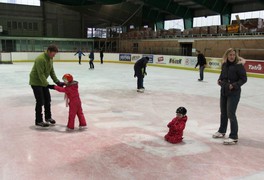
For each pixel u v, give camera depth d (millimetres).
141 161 3896
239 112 7164
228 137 5012
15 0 31531
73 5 31344
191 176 3469
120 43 32250
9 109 6867
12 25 31500
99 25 37250
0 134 4961
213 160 3973
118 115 6547
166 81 13352
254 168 3727
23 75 14383
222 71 4566
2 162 3775
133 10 32219
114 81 12766
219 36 22328
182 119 4629
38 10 32781
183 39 25203
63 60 26781
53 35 34031
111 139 4801
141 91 9906
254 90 11141
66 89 5094
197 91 10445
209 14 31328
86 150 4262
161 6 30281
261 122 6215
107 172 3533
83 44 33344
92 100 8250
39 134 4984
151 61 23562
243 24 22141
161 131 5352
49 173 3469
